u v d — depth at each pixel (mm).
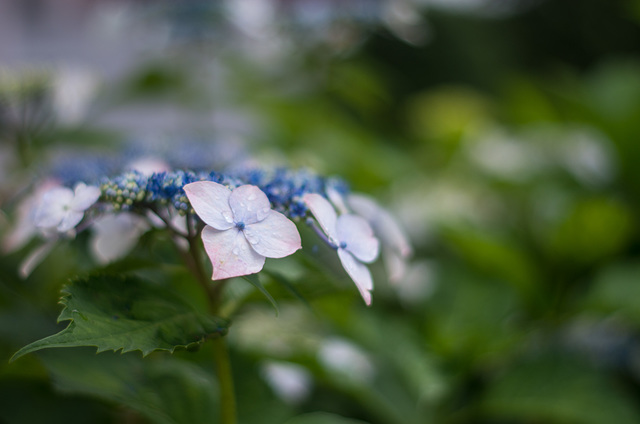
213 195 295
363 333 517
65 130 615
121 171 363
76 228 343
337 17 828
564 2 1765
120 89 747
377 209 371
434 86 1558
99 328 293
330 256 365
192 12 784
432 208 734
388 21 854
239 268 288
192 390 371
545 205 791
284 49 854
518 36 1738
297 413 469
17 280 444
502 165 836
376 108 956
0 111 584
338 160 750
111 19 855
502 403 549
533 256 766
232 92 853
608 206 680
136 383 364
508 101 1089
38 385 407
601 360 646
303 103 864
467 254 709
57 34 1319
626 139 837
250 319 479
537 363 571
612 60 1768
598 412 532
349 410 511
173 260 368
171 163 384
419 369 523
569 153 861
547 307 704
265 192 312
